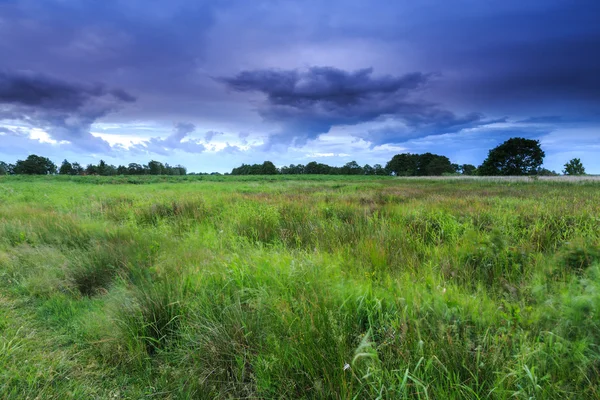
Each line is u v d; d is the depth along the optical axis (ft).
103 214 27.63
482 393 5.48
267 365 6.39
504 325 7.14
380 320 7.55
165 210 27.55
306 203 29.99
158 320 8.73
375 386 5.66
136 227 21.16
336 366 6.16
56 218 22.15
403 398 5.24
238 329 7.64
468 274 10.96
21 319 9.59
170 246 15.72
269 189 56.39
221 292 9.46
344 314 7.58
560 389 5.23
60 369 7.32
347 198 35.42
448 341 6.31
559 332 6.54
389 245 14.51
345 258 12.99
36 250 15.44
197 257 13.33
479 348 5.92
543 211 19.85
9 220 22.06
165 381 6.91
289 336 7.17
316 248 14.66
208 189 59.47
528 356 5.82
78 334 8.75
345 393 5.54
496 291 9.78
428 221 18.98
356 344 6.81
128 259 13.35
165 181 109.81
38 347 8.16
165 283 10.00
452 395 5.23
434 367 5.93
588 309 6.74
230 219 22.66
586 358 5.77
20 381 6.82
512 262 11.74
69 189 59.36
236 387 6.68
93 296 11.30
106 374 7.26
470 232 15.25
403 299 8.09
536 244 14.26
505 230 15.85
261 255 12.98
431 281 9.78
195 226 21.77
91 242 16.39
